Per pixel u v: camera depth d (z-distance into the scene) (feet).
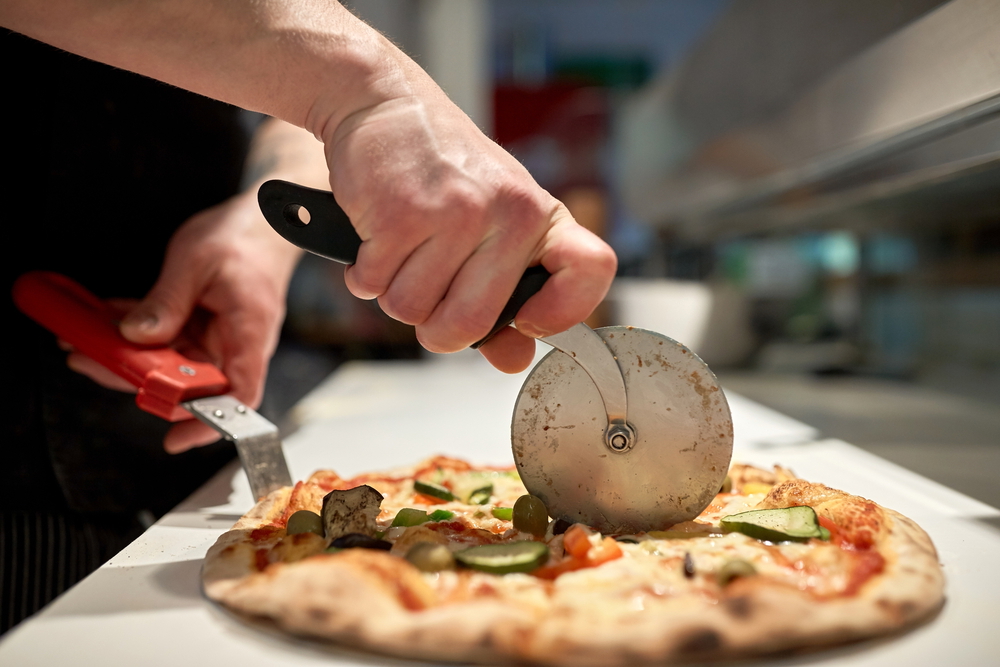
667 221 14.37
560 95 21.62
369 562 2.78
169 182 7.04
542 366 3.75
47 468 5.84
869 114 6.03
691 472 3.64
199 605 3.07
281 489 4.35
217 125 7.46
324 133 3.30
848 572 2.94
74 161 6.05
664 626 2.44
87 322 4.88
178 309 5.47
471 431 7.88
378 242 3.07
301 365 12.10
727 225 13.10
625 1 21.22
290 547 3.22
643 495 3.69
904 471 5.69
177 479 6.58
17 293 5.02
